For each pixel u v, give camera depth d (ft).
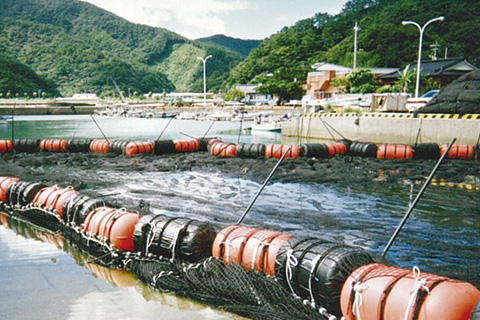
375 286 12.00
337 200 30.91
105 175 41.32
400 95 85.10
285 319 14.05
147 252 18.56
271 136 91.09
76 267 19.84
